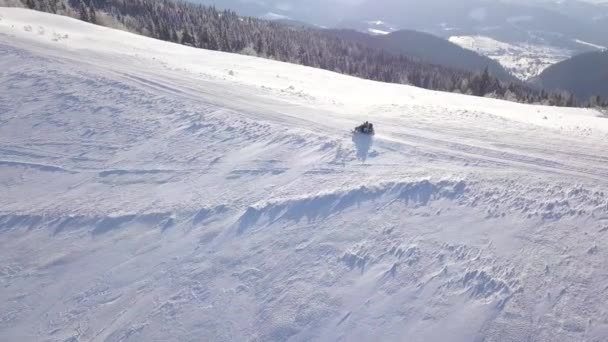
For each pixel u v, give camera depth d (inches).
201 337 240.7
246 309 252.1
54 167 431.2
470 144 433.4
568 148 422.3
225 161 417.4
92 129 495.2
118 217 350.0
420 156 399.2
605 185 328.5
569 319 215.5
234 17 5246.1
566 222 284.2
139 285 283.6
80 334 256.8
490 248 267.1
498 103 1150.3
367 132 457.4
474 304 230.8
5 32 852.0
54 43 849.5
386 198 328.2
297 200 337.4
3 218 362.3
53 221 354.3
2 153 456.4
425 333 220.8
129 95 579.5
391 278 255.6
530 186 331.6
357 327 230.5
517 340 208.5
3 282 301.3
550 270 245.9
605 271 241.9
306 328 234.5
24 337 260.8
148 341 243.8
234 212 336.2
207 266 288.8
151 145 459.5
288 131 471.2
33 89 582.9
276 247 294.4
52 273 304.7
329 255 279.7
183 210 348.5
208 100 582.2
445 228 290.0
